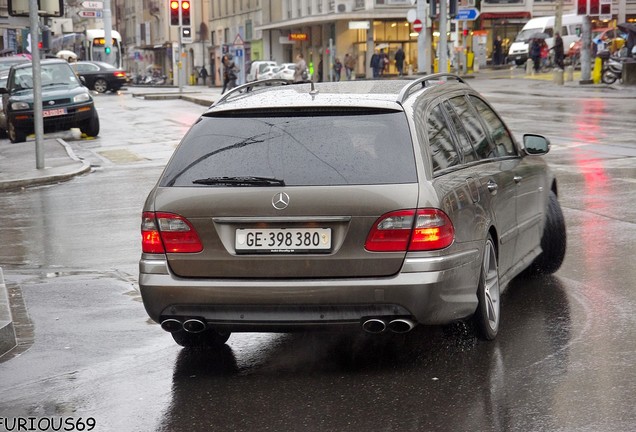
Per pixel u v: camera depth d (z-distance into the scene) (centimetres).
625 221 1145
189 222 611
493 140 764
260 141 623
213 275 607
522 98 3659
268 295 595
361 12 7119
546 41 6194
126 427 544
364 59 7350
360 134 614
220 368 652
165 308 616
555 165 1714
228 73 5156
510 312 765
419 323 600
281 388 599
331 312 595
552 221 872
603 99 3416
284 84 754
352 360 652
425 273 586
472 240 637
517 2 7919
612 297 798
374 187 593
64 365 684
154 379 636
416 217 588
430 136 636
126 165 2134
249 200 600
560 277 880
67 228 1330
